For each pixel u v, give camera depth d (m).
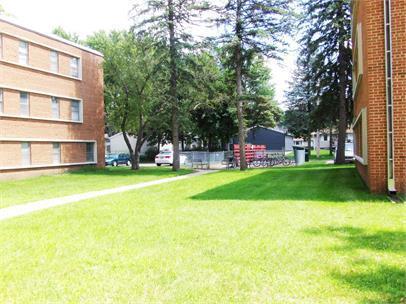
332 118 32.12
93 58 31.75
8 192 16.64
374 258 5.69
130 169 34.03
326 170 24.09
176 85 31.17
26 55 25.03
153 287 4.79
